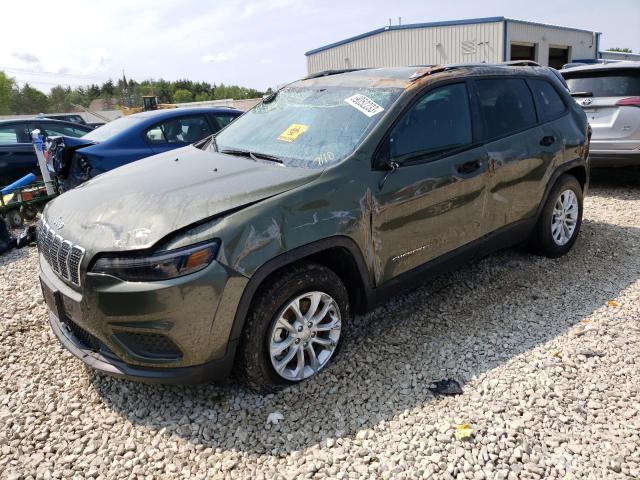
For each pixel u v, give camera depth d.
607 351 3.43
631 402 2.93
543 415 2.84
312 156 3.38
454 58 23.56
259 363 2.91
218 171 3.31
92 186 3.42
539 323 3.84
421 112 3.64
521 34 22.97
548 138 4.59
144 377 2.71
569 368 3.25
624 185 8.07
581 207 5.20
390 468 2.51
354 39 26.69
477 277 4.68
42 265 3.29
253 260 2.74
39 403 3.08
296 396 3.05
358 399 3.02
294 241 2.88
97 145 6.51
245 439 2.74
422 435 2.72
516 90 4.46
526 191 4.41
